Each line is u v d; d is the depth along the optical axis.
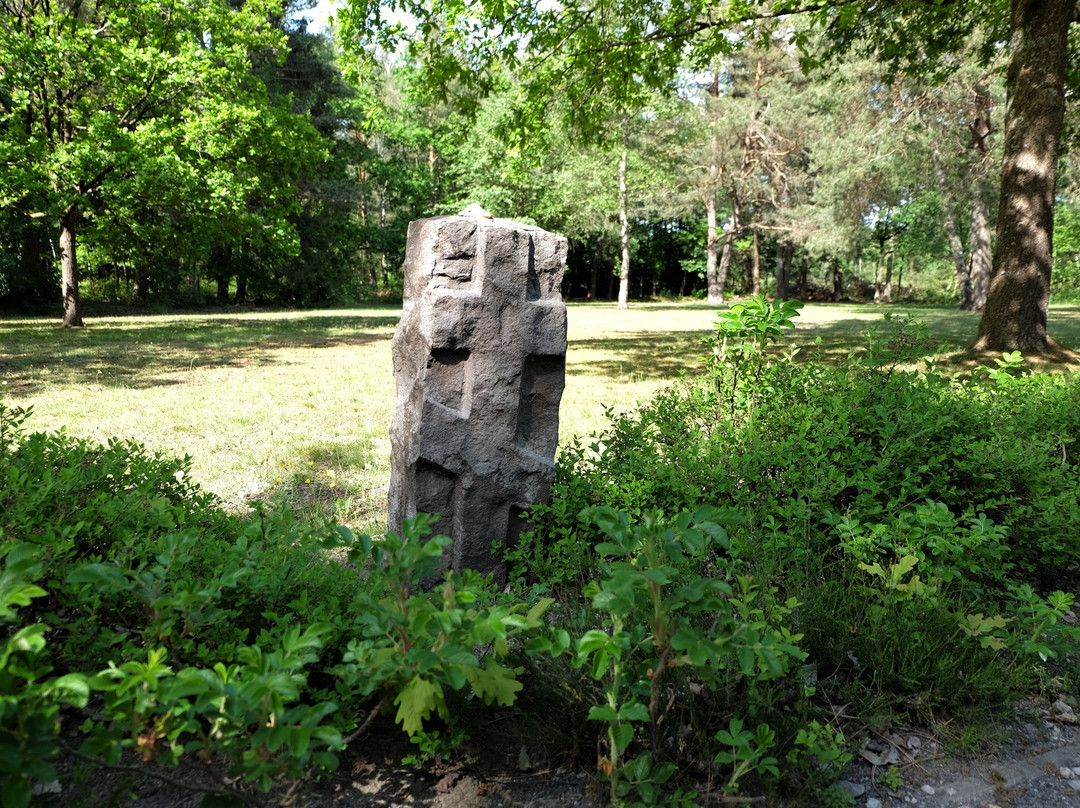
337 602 2.32
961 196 27.97
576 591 3.01
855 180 28.67
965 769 2.29
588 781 2.17
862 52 12.60
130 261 21.11
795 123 33.00
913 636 2.54
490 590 2.97
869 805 2.13
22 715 1.29
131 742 1.50
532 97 12.31
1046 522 3.28
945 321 22.78
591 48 11.41
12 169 15.92
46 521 2.59
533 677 2.37
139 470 3.32
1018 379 4.98
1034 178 10.19
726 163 34.84
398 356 3.55
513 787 2.16
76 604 2.19
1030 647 2.55
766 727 2.02
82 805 1.93
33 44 16.14
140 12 18.69
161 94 18.09
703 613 2.50
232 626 2.29
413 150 43.62
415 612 1.79
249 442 6.28
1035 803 2.15
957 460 3.71
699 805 2.03
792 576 2.87
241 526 2.97
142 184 17.02
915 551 2.76
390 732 2.38
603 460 3.95
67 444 3.56
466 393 3.24
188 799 2.00
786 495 3.53
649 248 55.19
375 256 50.31
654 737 2.06
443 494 3.31
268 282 35.56
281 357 13.16
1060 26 9.92
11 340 15.06
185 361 12.16
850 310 34.88
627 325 23.28
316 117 34.03
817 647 2.65
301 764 1.58
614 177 32.78
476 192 35.22
